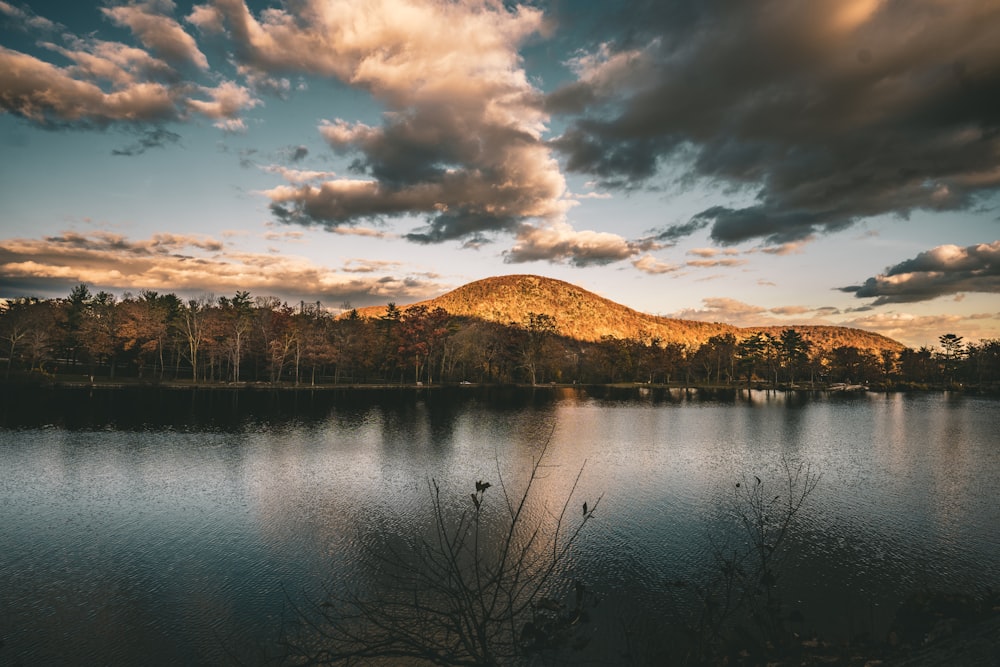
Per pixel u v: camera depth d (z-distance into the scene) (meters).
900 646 9.98
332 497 27.89
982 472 36.12
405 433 50.12
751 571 18.95
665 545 21.36
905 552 21.00
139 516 24.61
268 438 45.22
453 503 27.06
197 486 29.73
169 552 20.45
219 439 44.03
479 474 33.59
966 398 115.88
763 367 173.62
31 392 73.31
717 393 123.94
